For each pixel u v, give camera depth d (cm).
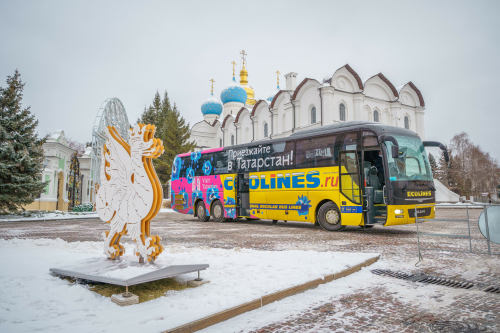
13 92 2412
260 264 613
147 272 441
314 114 3812
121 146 560
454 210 3048
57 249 820
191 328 346
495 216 636
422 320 382
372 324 370
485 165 6228
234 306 400
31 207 2767
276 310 416
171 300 427
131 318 363
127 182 538
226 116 5484
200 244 981
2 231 1458
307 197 1427
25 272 550
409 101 4325
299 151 1480
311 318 389
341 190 1302
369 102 3916
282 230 1420
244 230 1427
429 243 977
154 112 6091
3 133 2256
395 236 1165
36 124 2422
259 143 1669
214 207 1914
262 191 1619
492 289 501
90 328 332
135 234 515
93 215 2512
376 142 1215
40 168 2367
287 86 4359
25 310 387
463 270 618
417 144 1278
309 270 570
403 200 1163
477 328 358
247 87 6319
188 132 4856
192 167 2053
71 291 451
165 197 4975
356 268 618
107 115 2614
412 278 568
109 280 436
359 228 1482
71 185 3472
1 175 2192
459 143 6228
